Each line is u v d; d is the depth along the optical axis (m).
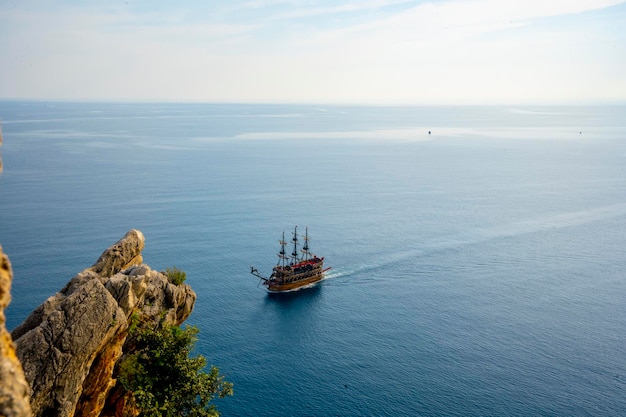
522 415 77.50
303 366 91.75
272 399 81.50
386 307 117.62
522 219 190.50
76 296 31.61
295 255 142.62
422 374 88.81
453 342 100.44
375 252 153.38
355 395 82.62
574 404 80.12
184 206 197.12
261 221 180.50
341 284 131.50
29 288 113.69
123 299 35.19
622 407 79.31
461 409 78.94
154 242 152.50
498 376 87.88
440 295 123.69
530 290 125.81
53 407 29.03
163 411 36.69
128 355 37.88
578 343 99.44
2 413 15.20
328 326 108.12
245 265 139.62
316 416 77.00
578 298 120.88
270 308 116.75
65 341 29.78
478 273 137.62
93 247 141.75
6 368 15.91
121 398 37.31
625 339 101.12
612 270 139.00
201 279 129.00
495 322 108.75
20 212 177.62
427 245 159.75
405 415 77.25
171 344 39.25
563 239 166.50
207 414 39.38
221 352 96.56
